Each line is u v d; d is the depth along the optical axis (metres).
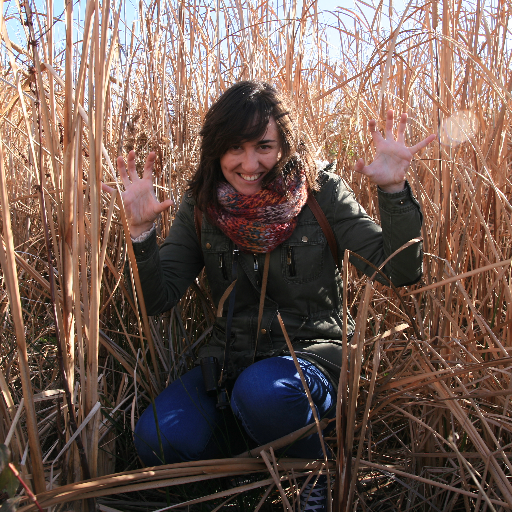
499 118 1.48
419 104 2.03
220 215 1.46
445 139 1.50
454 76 1.79
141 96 2.14
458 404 1.23
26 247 1.95
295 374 1.33
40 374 1.68
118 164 1.34
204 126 1.43
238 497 1.31
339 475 1.09
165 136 1.99
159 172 1.97
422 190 1.65
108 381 1.76
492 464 1.17
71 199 1.03
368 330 1.84
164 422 1.38
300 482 1.38
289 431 1.29
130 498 1.41
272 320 1.50
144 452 1.38
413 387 1.28
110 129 1.89
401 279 1.40
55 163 1.02
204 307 1.89
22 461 1.04
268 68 2.27
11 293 0.95
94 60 1.01
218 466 1.20
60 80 0.99
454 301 1.74
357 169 1.29
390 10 1.89
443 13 1.47
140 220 1.35
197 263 1.68
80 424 1.10
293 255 1.47
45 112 1.02
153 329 1.80
